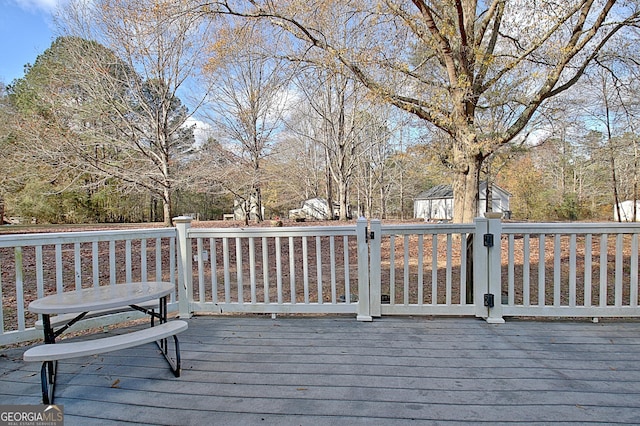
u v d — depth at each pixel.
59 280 2.69
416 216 33.16
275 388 2.03
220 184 15.21
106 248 9.84
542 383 2.04
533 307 3.10
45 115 13.81
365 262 3.22
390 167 28.39
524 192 25.66
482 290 3.14
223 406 1.84
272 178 17.98
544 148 17.31
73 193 19.19
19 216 19.42
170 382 2.12
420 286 3.21
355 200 32.09
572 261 3.07
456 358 2.39
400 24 7.29
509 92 8.45
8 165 13.48
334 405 1.84
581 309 3.06
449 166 9.12
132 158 13.66
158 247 3.27
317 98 18.12
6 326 3.66
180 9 6.99
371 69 7.57
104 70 12.38
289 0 7.03
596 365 2.26
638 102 10.55
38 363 2.45
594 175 23.09
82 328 2.90
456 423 1.67
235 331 3.00
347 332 2.92
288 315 3.44
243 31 7.59
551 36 6.93
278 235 3.28
